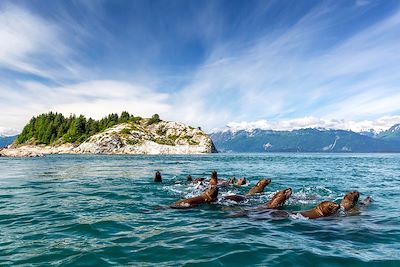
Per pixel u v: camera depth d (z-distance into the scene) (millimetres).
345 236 9797
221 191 19688
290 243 9047
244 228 10719
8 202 15742
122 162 65000
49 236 9695
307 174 34406
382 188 21531
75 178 28875
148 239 9391
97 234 9930
